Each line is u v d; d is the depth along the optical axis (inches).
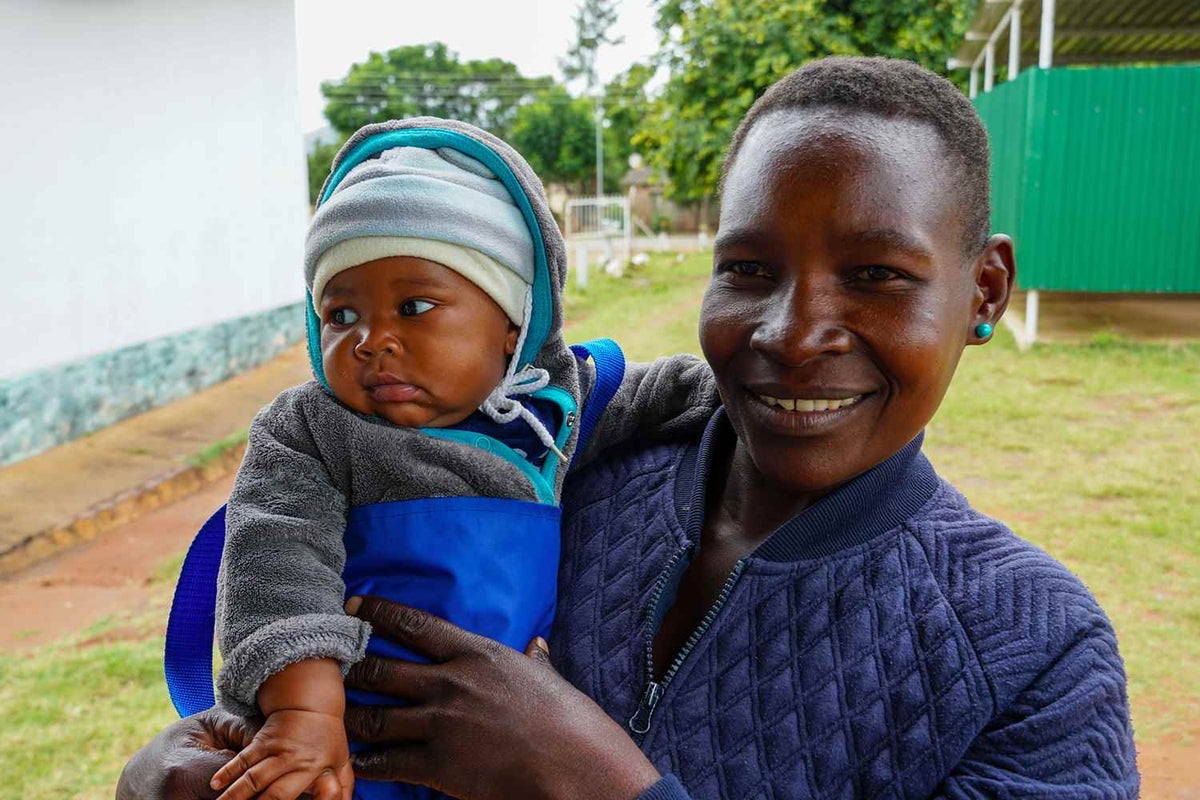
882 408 40.3
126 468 287.0
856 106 39.6
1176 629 161.5
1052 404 292.7
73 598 207.9
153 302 358.0
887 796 39.0
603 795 38.6
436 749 42.0
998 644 39.1
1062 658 38.5
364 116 1662.2
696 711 42.4
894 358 39.0
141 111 349.1
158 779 43.9
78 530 241.9
